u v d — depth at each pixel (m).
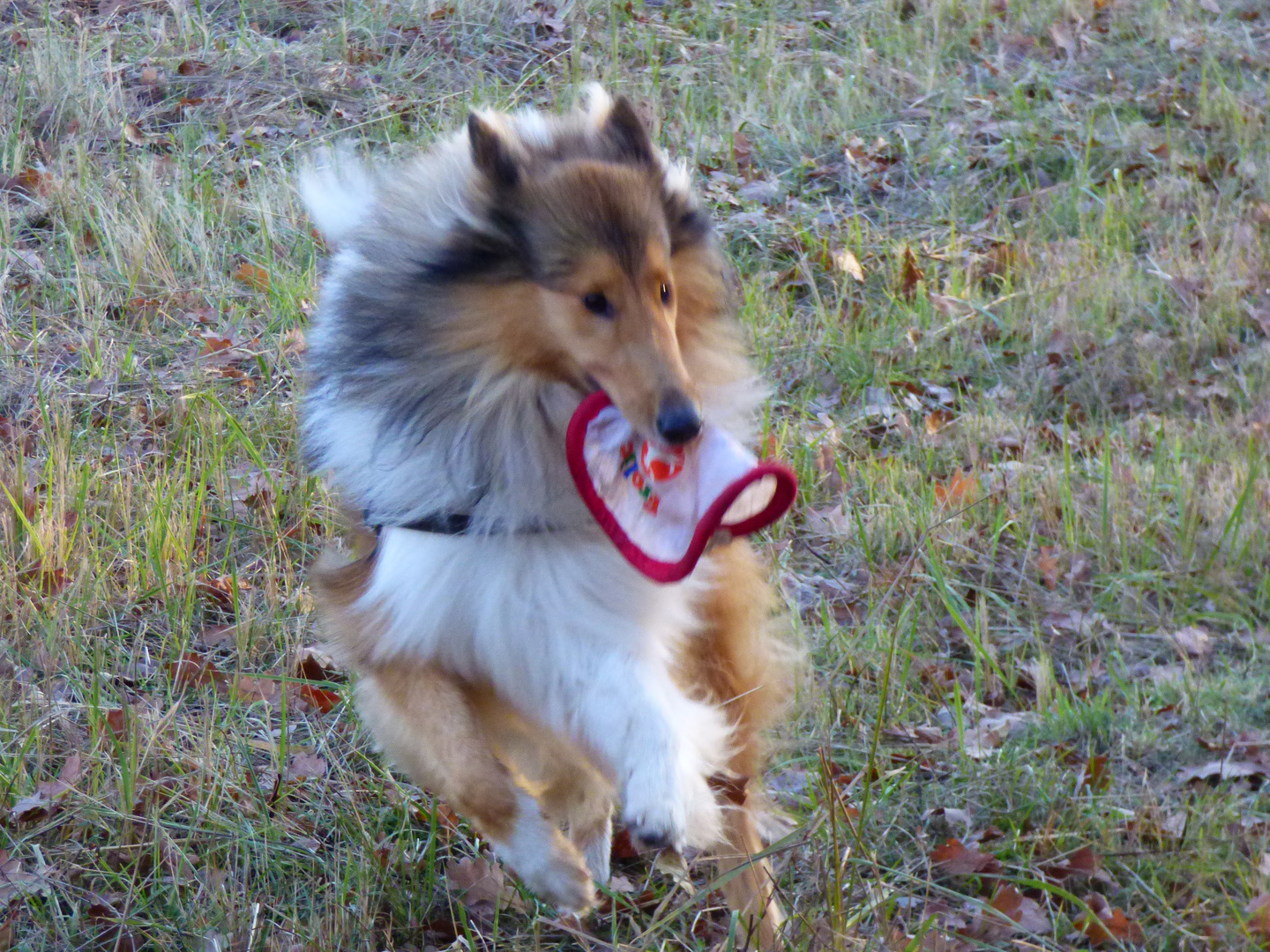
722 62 11.30
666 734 3.56
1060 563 6.00
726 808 4.03
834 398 7.33
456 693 3.81
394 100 10.50
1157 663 5.48
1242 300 7.99
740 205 9.17
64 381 7.18
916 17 12.13
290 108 10.38
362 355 3.86
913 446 6.89
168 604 5.54
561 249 3.55
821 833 4.27
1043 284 8.24
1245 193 9.27
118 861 4.39
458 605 3.75
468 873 4.46
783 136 10.18
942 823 4.67
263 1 11.94
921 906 4.29
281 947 4.09
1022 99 10.50
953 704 5.15
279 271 8.23
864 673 5.32
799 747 4.87
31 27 11.30
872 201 9.45
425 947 4.19
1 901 4.20
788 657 4.75
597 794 4.45
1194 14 12.01
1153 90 10.80
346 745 5.03
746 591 4.33
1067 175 9.69
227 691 5.26
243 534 6.17
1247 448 6.53
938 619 5.70
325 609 4.15
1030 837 4.55
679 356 3.62
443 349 3.71
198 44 11.18
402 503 3.80
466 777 3.66
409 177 3.99
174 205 8.80
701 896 3.98
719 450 3.59
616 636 3.74
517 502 3.72
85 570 5.58
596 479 3.60
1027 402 7.25
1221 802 4.58
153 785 4.62
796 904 4.19
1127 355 7.57
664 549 3.61
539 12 11.85
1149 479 6.43
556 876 3.61
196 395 6.62
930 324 7.93
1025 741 4.98
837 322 7.96
